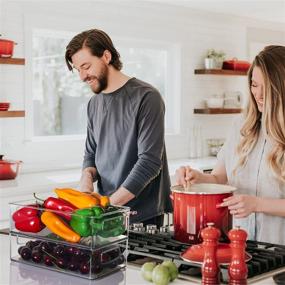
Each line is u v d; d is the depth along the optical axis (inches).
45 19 169.6
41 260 67.6
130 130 105.1
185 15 207.8
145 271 62.6
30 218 67.1
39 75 179.9
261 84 87.0
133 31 192.9
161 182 108.8
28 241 69.0
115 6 185.9
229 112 217.2
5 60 150.3
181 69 210.1
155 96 105.0
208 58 211.9
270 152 88.4
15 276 64.3
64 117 187.6
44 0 168.7
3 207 139.7
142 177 100.4
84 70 104.6
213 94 220.2
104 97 108.7
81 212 62.8
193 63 214.4
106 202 67.1
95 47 102.8
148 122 103.4
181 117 212.1
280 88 85.6
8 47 150.3
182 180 92.0
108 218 63.7
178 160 207.3
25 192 144.3
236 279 58.4
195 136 214.7
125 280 62.8
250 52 233.8
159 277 60.2
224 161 100.3
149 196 107.3
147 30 197.2
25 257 69.1
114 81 107.0
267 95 86.3
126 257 67.6
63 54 185.6
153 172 101.9
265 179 90.4
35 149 171.5
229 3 194.7
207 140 220.7
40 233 67.3
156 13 198.8
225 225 76.6
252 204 80.0
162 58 212.8
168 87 212.8
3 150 163.5
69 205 65.8
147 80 209.2
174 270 61.9
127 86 106.6
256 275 63.2
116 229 65.1
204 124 221.1
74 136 186.7
